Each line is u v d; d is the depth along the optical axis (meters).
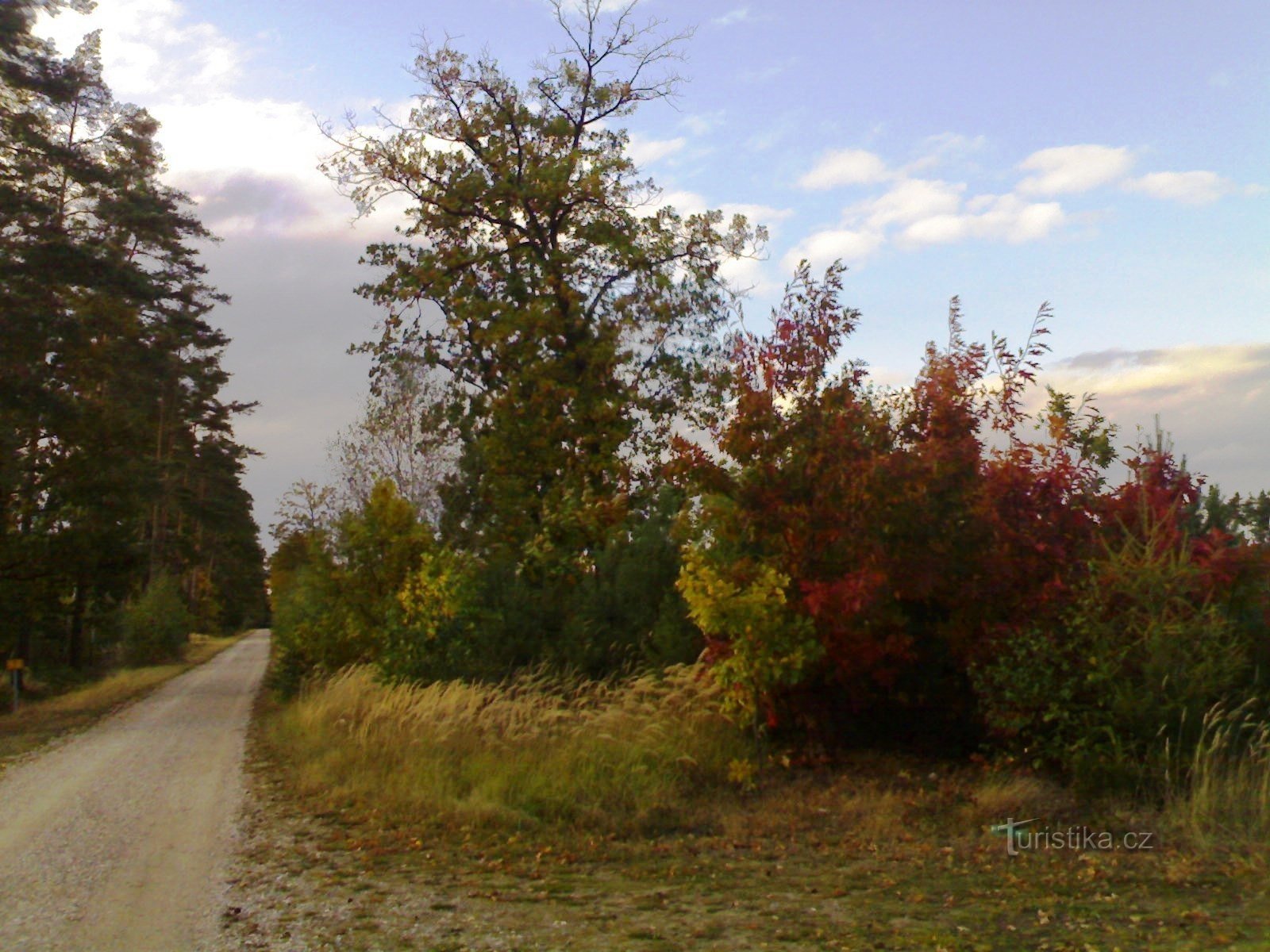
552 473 25.77
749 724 12.27
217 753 17.38
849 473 11.67
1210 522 13.28
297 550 38.59
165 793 13.40
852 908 7.29
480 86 26.94
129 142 35.34
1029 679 10.42
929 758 12.34
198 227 41.78
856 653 11.73
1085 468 12.15
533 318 25.17
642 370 26.97
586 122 27.66
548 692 14.89
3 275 27.45
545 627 17.47
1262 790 8.96
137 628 48.47
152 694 31.75
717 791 11.24
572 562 18.72
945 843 9.14
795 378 12.38
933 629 12.23
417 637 17.17
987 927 6.76
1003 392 12.20
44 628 44.25
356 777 12.62
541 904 7.55
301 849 9.65
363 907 7.58
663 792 10.91
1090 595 10.62
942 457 11.48
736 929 6.84
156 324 39.09
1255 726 10.07
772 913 7.20
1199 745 9.48
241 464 64.75
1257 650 11.09
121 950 6.77
